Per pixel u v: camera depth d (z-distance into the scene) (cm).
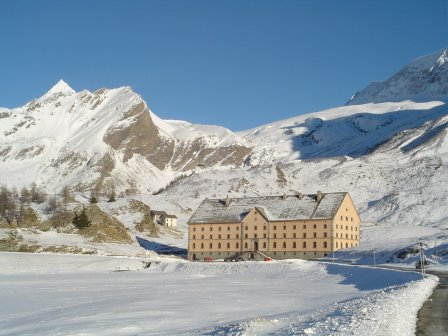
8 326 4950
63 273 12481
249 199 18375
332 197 16725
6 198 18925
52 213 19288
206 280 10638
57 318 5284
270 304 6291
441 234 14975
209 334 3966
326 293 7575
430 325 3669
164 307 6016
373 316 3897
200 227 17975
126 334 4278
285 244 16412
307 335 3334
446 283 6644
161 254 18762
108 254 16412
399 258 12362
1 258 13338
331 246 15675
